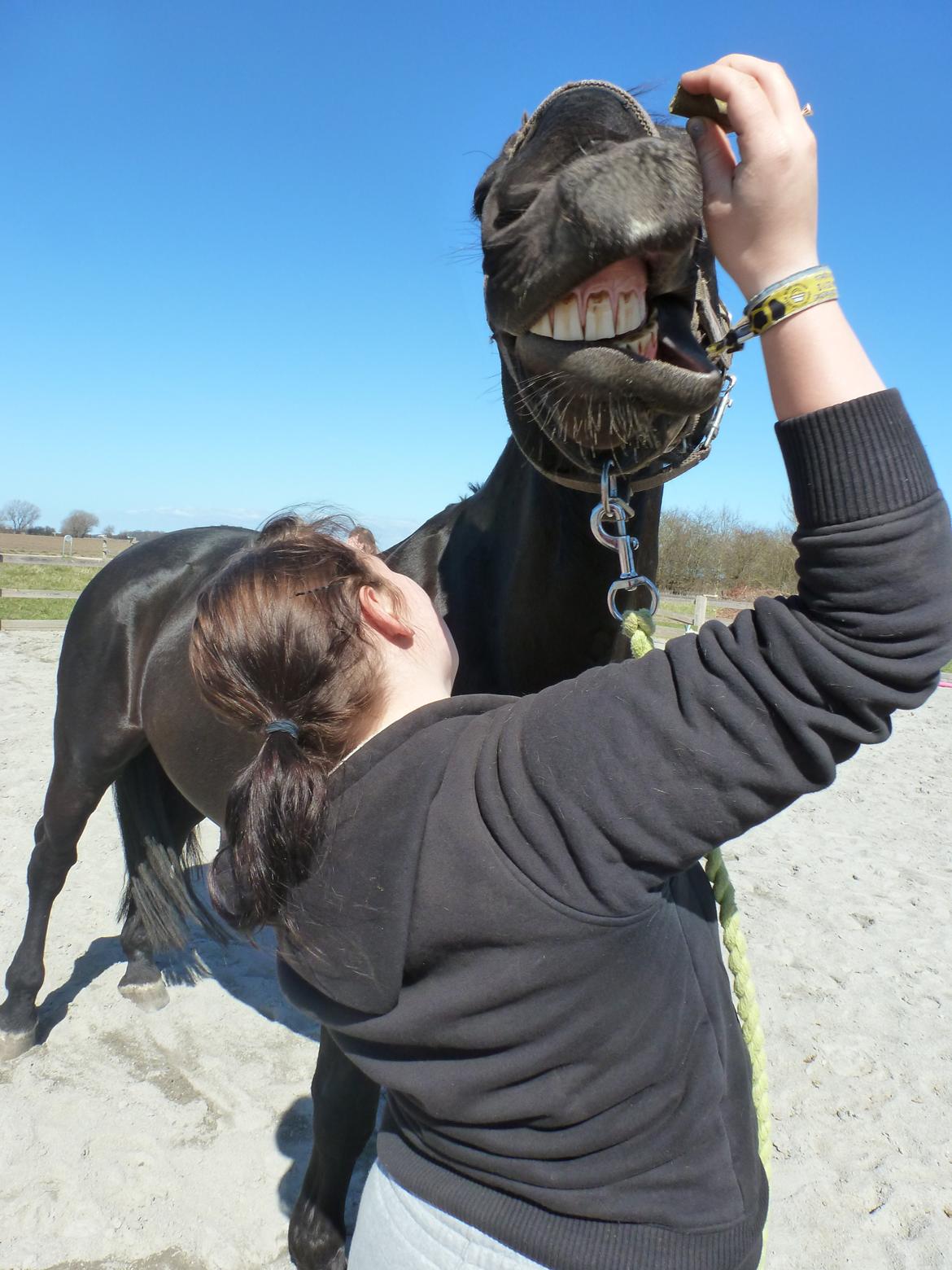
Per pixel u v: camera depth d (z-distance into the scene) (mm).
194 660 1000
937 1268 2168
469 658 1672
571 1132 864
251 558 1016
